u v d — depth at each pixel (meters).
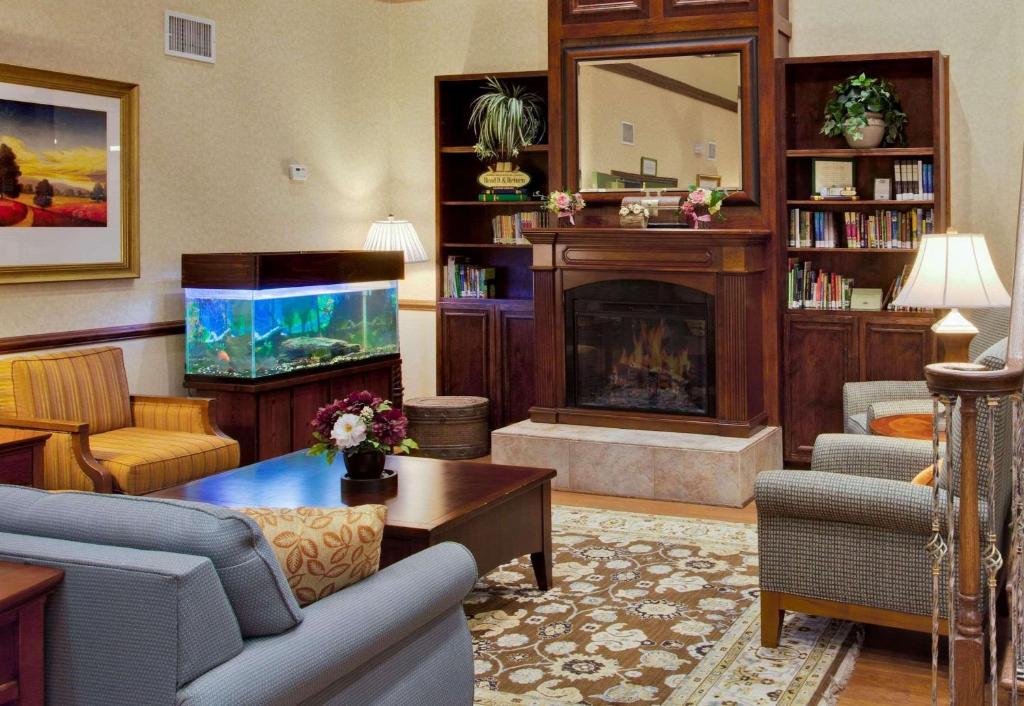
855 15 6.70
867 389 5.62
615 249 6.43
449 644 2.88
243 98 6.83
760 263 6.37
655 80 6.60
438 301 7.70
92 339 5.82
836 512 3.59
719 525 5.53
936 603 2.56
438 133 7.62
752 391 6.35
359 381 6.94
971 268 4.66
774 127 6.37
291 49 7.21
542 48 7.65
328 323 6.64
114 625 2.10
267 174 7.06
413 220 8.20
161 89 6.22
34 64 5.45
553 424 6.73
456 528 3.89
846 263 6.77
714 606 4.30
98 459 5.00
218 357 6.16
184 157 6.40
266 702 2.15
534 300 6.74
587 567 4.85
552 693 3.47
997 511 3.42
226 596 2.17
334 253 6.56
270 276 6.02
